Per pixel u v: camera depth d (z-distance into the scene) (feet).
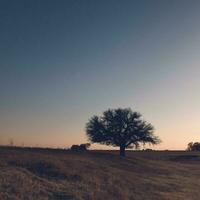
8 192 94.07
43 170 126.31
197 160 336.29
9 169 114.83
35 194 97.96
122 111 260.21
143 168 201.77
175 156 374.02
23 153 149.48
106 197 111.86
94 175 137.90
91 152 222.69
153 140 260.83
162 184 152.97
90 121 262.67
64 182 117.60
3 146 185.88
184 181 173.68
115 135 257.75
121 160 209.97
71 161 155.94
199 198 134.72
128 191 126.21
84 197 106.32
